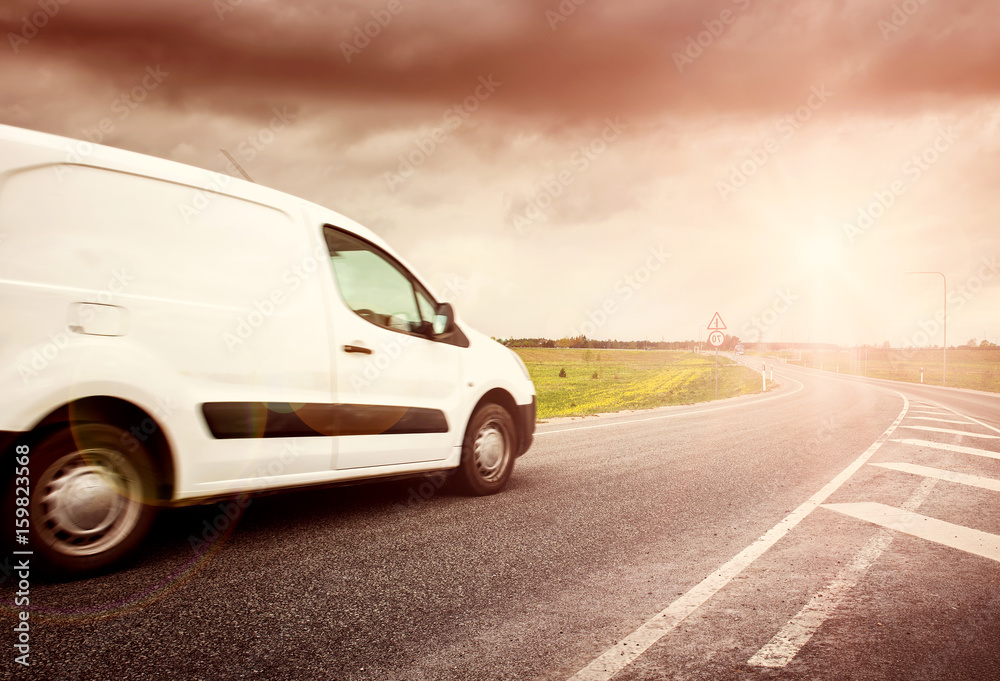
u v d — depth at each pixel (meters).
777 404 18.72
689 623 2.75
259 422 3.65
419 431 4.70
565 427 11.81
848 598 3.08
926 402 19.58
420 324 4.84
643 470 6.82
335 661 2.33
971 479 6.34
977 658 2.42
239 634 2.55
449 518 4.58
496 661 2.36
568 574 3.40
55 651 2.33
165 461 3.33
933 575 3.43
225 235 3.65
